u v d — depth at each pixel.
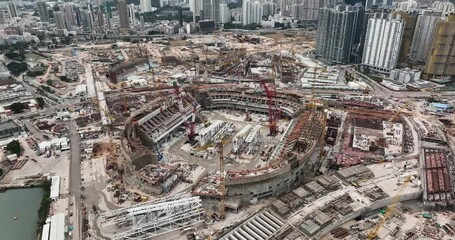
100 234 167.75
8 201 199.00
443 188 194.38
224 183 187.62
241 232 164.25
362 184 199.75
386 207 187.62
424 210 185.88
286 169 199.25
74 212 183.50
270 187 197.75
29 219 184.62
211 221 178.50
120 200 192.88
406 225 173.50
